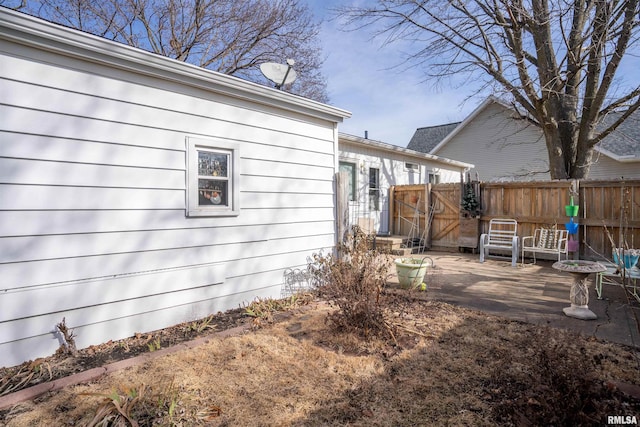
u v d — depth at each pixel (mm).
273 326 3590
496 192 8094
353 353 2963
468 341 3162
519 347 3016
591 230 6793
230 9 11828
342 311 3691
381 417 2121
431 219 9289
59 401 2252
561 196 7191
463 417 2100
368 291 3451
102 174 3119
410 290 4719
